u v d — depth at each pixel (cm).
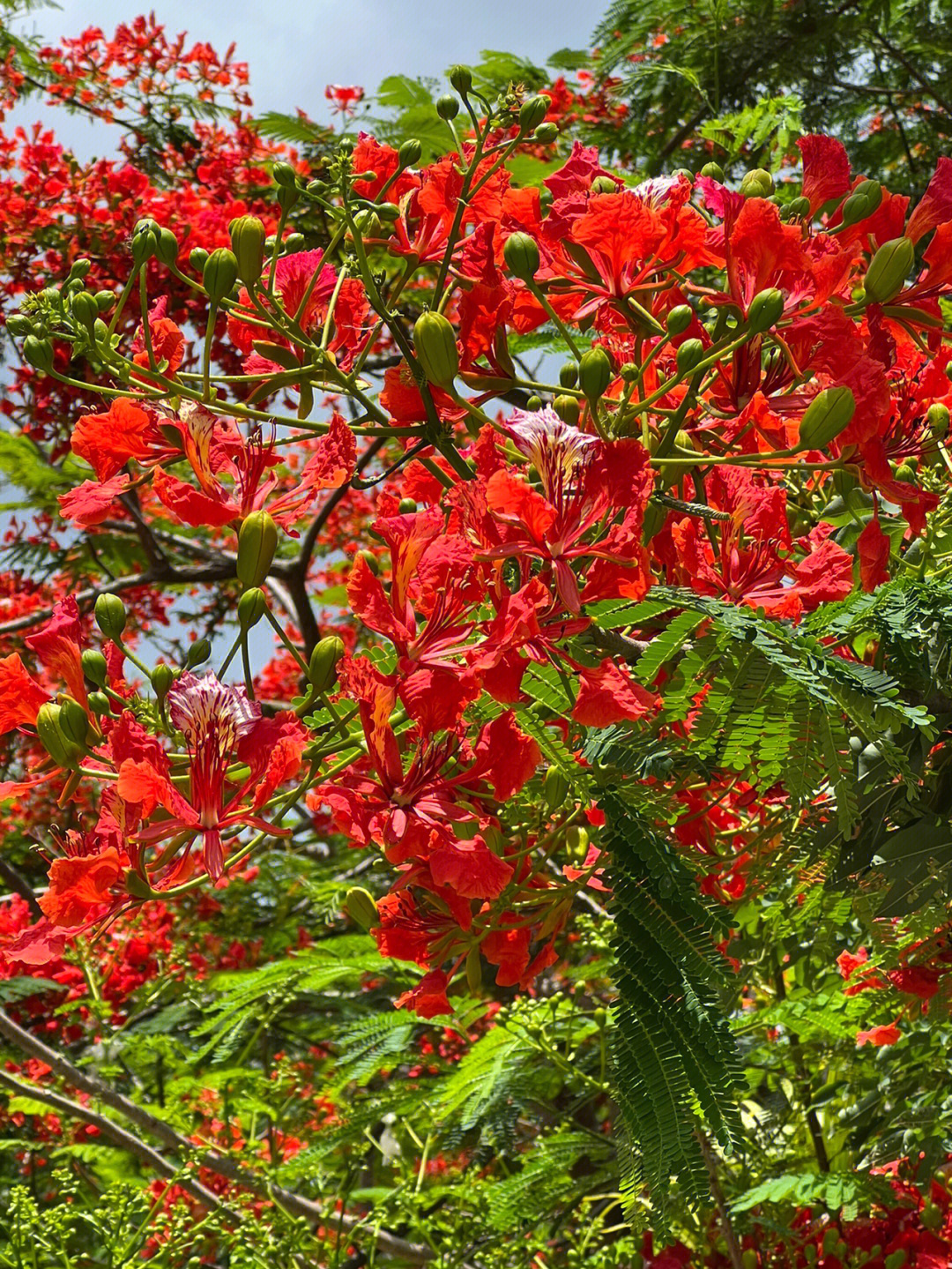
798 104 413
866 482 178
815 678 147
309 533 689
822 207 201
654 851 154
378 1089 491
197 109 888
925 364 216
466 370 179
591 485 157
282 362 178
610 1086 158
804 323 171
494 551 154
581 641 166
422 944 185
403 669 153
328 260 191
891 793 186
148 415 166
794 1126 357
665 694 164
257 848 149
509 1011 361
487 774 158
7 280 727
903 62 657
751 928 269
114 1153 493
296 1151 460
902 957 216
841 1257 306
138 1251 342
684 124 640
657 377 199
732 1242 300
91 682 158
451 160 186
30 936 140
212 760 147
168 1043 493
